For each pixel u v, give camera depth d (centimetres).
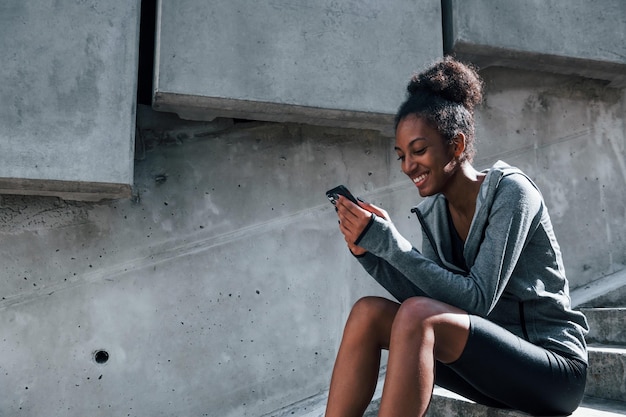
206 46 262
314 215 297
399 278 170
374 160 308
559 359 159
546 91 336
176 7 261
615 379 208
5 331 256
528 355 153
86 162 247
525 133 329
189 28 261
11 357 255
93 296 266
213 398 274
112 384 264
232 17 266
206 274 279
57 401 258
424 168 162
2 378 254
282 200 294
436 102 162
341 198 158
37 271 262
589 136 340
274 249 289
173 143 284
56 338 261
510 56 304
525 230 157
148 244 275
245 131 294
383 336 158
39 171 242
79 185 250
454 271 176
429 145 160
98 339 264
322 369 289
